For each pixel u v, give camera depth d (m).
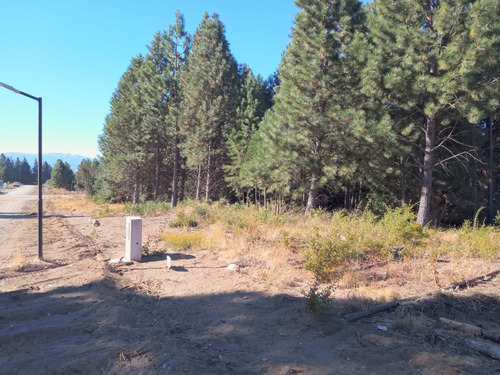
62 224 20.42
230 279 7.14
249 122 28.23
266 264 8.05
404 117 17.83
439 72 15.39
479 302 5.77
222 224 13.93
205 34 28.67
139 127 38.81
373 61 15.62
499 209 22.58
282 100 19.73
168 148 37.75
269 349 4.26
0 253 11.38
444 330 4.68
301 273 7.47
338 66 18.25
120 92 44.25
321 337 4.57
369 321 5.08
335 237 7.94
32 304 5.93
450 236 11.84
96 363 3.83
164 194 46.31
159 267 8.30
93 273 7.54
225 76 28.89
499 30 13.21
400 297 5.88
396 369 3.75
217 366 3.81
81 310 5.65
